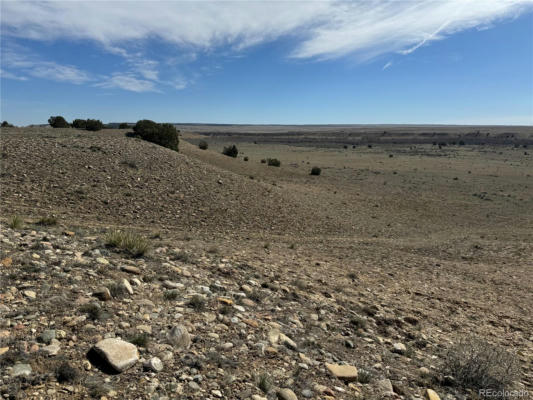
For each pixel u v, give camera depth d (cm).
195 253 1011
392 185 4997
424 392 502
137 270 726
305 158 8294
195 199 2142
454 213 3534
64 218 1355
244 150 9812
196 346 491
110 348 417
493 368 565
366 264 1391
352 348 608
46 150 2217
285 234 1955
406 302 967
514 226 3038
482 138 18725
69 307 511
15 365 364
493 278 1381
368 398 452
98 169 2120
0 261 619
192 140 10675
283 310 712
